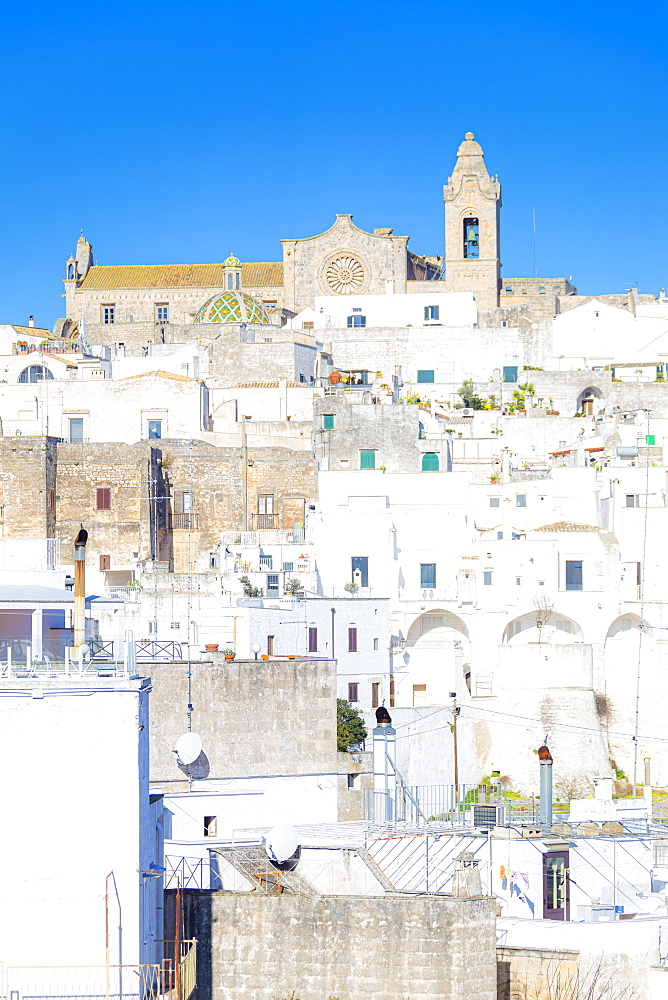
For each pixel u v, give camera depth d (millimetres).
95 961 40688
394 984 47125
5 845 40688
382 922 47406
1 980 40281
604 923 51656
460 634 109062
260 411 134750
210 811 60594
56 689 41000
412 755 91250
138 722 41312
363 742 84375
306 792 63625
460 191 169750
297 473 121188
